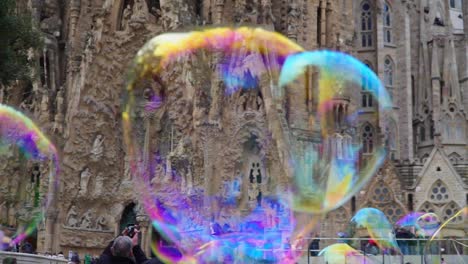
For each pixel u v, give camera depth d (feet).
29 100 240.12
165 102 223.71
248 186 209.97
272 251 125.18
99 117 231.09
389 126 263.49
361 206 223.30
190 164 211.20
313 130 214.28
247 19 222.89
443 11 323.16
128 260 46.65
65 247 217.97
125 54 235.20
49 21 254.47
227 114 213.87
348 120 222.07
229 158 211.82
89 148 228.22
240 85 212.43
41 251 215.31
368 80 113.39
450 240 137.28
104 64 234.17
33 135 162.71
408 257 135.54
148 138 223.71
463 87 288.30
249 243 122.62
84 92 230.27
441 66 286.66
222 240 94.89
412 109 283.18
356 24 273.13
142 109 224.94
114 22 237.45
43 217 217.36
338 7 242.37
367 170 126.52
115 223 224.53
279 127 207.41
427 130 279.08
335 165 201.57
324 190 139.33
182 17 225.35
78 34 245.45
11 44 143.23
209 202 205.57
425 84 285.02
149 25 233.76
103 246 223.10
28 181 226.99
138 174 201.26
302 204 145.59
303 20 232.53
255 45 108.37
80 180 226.38
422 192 232.73
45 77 241.76
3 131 157.79
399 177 233.55
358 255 130.21
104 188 228.02
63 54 254.27
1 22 135.23
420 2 294.46
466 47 290.97
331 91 179.42
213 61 213.46
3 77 141.28
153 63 104.32
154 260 48.08
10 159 223.51
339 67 112.68
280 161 204.95
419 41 290.76
